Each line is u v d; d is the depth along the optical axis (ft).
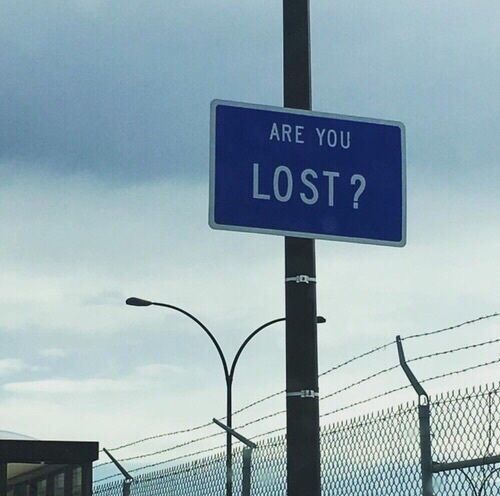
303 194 20.56
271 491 30.01
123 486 43.04
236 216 20.18
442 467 23.39
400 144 21.26
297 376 20.25
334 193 20.74
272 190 20.43
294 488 19.89
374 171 21.02
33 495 42.37
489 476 22.52
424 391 24.07
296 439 20.04
